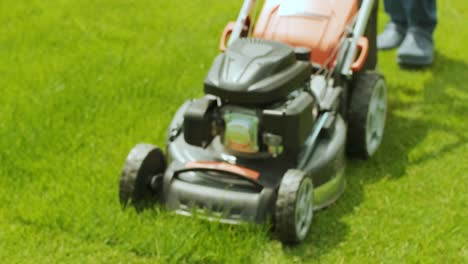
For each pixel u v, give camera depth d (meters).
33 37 4.62
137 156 3.12
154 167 3.19
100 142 3.62
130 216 3.11
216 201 3.06
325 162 3.19
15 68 4.25
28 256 3.01
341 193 3.29
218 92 3.02
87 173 3.38
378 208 3.25
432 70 4.34
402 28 4.52
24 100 3.91
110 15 4.94
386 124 3.82
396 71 4.33
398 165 3.49
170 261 2.97
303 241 3.08
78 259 3.00
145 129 3.70
